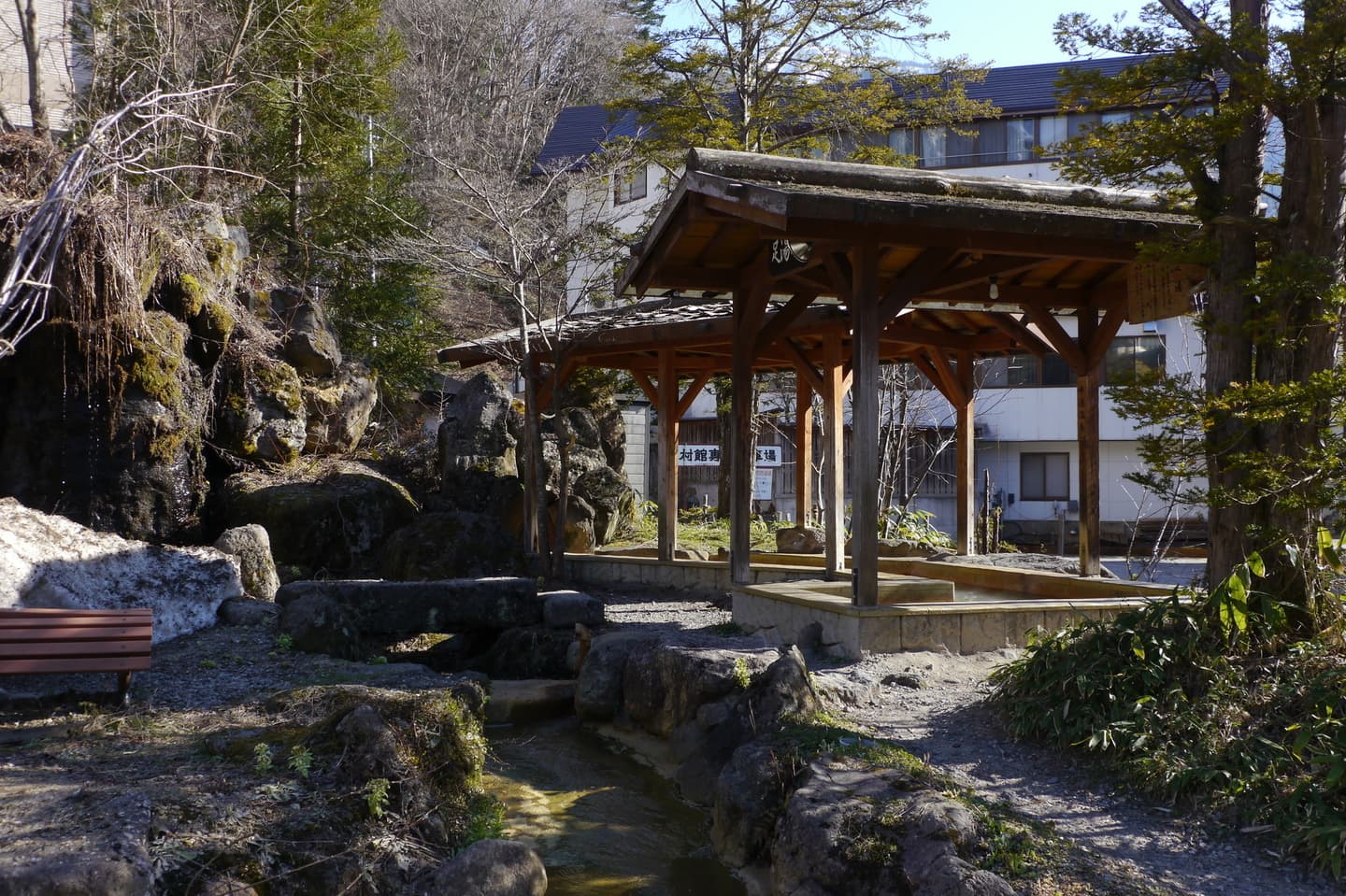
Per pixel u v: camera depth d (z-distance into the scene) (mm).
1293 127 6191
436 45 28328
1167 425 6738
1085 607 8531
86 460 11398
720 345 13242
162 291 12484
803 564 13336
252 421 13562
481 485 15562
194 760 5477
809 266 9047
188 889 4211
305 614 8656
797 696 6352
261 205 19484
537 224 15375
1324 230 6121
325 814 4820
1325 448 5836
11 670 5969
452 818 5207
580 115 29484
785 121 18938
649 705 7527
